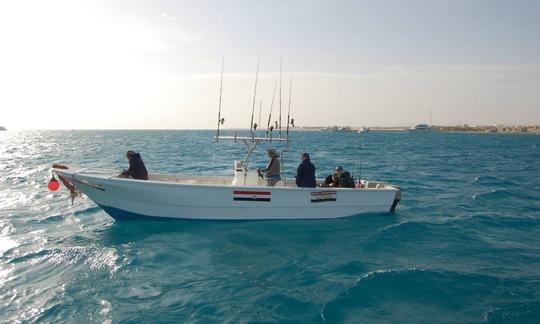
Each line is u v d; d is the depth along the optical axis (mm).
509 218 10148
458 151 44469
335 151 41531
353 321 4664
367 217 9867
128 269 6262
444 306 5082
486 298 5305
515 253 7289
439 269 6273
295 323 4609
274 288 5574
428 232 8633
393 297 5309
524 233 8766
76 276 5965
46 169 21625
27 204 11445
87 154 35219
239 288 5570
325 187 9766
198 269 6309
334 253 7129
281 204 9117
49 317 4703
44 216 9906
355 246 7543
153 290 5484
